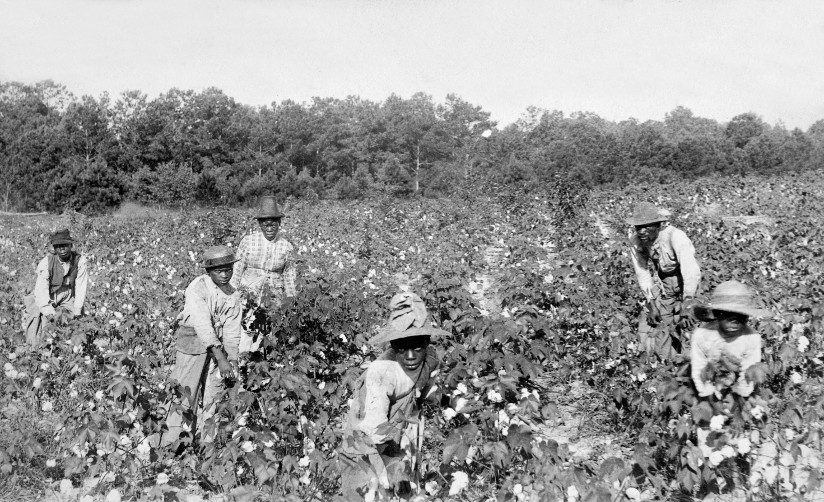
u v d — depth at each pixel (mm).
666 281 6051
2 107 98750
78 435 4234
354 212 23234
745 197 21891
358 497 3535
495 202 24516
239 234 17828
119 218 26562
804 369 5758
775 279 9219
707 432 3877
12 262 15078
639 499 3463
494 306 9211
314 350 5875
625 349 5875
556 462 3678
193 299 5094
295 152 86938
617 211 20297
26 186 45625
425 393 4016
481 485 4172
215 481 4441
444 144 88312
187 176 39312
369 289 8969
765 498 3887
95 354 6633
